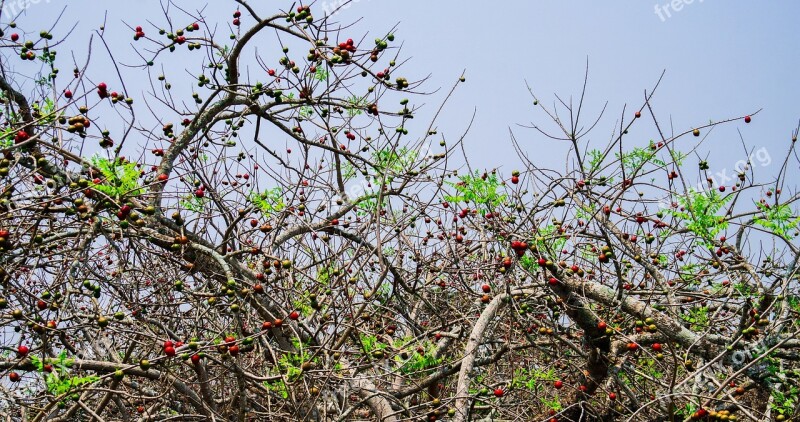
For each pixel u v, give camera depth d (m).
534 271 7.18
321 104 7.89
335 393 6.89
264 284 7.18
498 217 7.12
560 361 8.11
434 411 6.42
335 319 6.71
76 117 6.11
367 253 8.02
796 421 6.37
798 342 6.52
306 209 8.46
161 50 7.73
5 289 6.12
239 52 7.50
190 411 7.20
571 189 7.21
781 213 6.54
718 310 7.05
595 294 6.92
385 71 7.62
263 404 7.53
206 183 7.64
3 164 6.07
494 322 7.62
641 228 7.92
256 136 8.17
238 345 6.06
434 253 8.30
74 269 5.93
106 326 5.86
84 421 7.25
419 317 9.15
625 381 8.30
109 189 6.08
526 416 8.37
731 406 6.93
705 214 6.64
